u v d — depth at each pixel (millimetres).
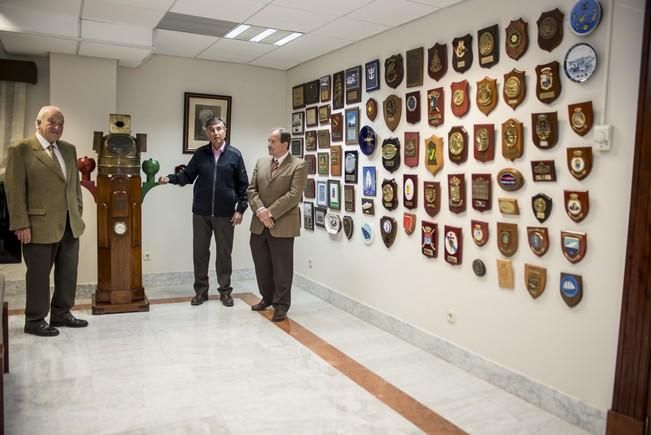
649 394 2311
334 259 4816
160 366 3240
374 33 4094
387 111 3941
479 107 3133
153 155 5215
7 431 2408
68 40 4027
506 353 3041
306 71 5277
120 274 4344
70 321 3953
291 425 2541
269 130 5727
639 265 2312
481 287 3203
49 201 3637
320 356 3502
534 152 2826
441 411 2752
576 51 2562
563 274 2674
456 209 3326
